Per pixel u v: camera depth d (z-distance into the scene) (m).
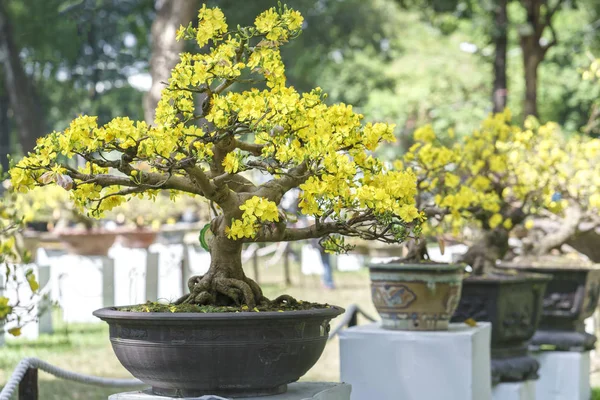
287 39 3.62
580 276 7.32
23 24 23.81
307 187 3.52
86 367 8.47
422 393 5.30
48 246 12.23
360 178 3.68
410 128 23.80
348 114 3.60
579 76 23.44
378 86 28.98
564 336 7.39
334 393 3.95
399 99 26.86
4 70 23.02
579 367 7.38
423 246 5.61
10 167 3.34
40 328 10.59
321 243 3.82
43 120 25.05
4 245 4.09
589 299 7.46
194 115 3.54
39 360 4.54
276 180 3.79
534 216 8.87
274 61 3.58
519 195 6.83
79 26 24.36
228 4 22.00
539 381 7.46
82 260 11.95
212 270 3.79
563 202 7.64
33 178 3.38
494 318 6.27
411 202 3.72
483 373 5.61
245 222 3.41
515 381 6.36
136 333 3.51
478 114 24.19
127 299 12.56
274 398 3.62
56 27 24.05
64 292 11.94
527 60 14.16
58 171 3.33
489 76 27.05
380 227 3.68
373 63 29.23
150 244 12.98
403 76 28.39
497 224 6.54
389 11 28.86
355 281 18.09
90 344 9.91
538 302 6.67
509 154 7.38
